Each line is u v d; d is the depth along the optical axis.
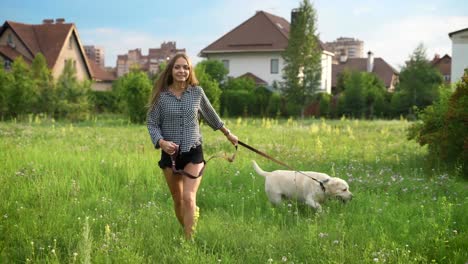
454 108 10.13
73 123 29.80
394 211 6.58
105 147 14.38
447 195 7.82
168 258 4.90
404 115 43.78
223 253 5.04
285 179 7.18
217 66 47.97
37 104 33.78
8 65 49.78
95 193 7.88
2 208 6.46
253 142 16.94
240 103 45.00
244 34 59.56
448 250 5.09
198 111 5.86
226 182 8.79
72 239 5.39
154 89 5.74
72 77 36.94
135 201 7.59
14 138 16.80
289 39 49.06
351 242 5.25
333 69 73.56
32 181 8.14
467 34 35.97
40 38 52.84
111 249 4.90
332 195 7.01
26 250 5.07
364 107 44.44
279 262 4.73
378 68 73.69
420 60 44.41
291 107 46.88
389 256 4.77
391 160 12.05
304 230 5.84
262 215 6.70
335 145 15.80
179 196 5.80
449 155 10.16
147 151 13.05
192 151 5.59
